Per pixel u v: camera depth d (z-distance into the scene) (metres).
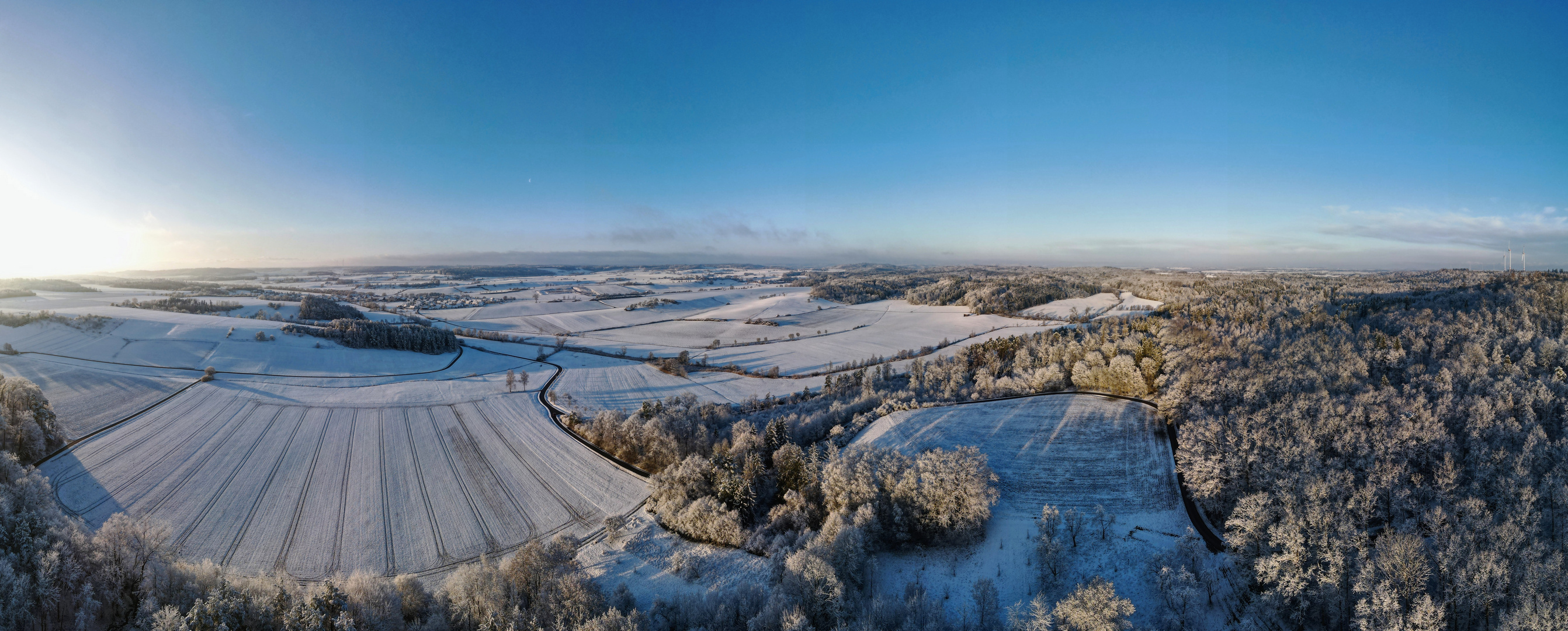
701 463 67.81
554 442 87.06
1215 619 41.88
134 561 45.81
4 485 54.12
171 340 126.00
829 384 118.94
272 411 95.12
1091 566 49.09
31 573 42.16
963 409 85.50
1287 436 57.66
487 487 73.06
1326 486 46.31
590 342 186.38
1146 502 58.84
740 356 162.00
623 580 54.19
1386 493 48.78
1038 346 120.00
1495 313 103.38
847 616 43.22
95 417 87.81
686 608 46.97
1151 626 41.84
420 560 58.88
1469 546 38.25
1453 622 36.56
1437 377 72.38
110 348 119.50
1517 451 53.03
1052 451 70.56
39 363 103.25
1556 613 31.80
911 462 62.06
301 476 74.50
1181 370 86.75
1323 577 38.62
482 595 45.28
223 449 81.06
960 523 53.41
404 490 71.94
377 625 42.09
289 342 132.75
